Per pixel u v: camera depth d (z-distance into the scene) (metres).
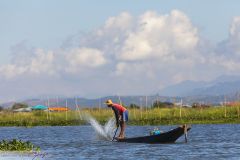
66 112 139.75
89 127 117.69
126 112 67.75
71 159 50.91
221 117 126.19
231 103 138.75
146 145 61.88
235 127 102.75
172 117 129.38
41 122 136.25
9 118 142.88
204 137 75.44
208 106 142.00
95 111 136.12
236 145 62.00
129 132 94.00
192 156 51.78
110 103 68.06
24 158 51.59
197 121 122.12
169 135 63.25
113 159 50.41
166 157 51.22
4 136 91.38
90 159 50.62
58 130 106.69
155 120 126.19
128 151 56.16
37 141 74.31
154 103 159.12
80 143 67.50
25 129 116.81
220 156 51.72
